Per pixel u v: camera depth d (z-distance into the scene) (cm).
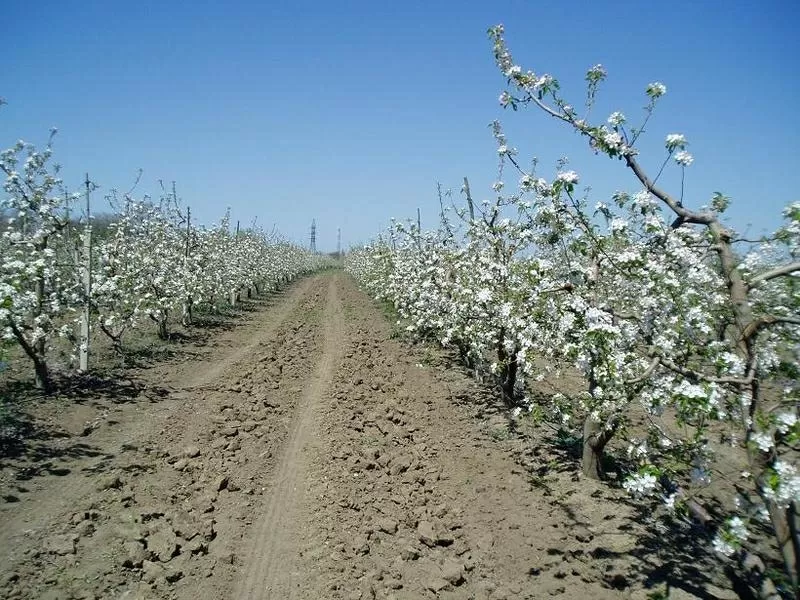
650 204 538
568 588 551
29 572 528
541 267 629
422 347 1698
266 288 3828
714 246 468
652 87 515
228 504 709
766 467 394
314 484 773
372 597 539
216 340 1780
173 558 582
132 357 1382
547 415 849
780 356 520
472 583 570
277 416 1055
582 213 570
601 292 651
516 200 1018
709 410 424
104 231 1891
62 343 1384
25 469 738
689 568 570
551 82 555
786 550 397
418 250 1873
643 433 876
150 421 962
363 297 3444
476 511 713
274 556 606
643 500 709
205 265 2272
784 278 511
